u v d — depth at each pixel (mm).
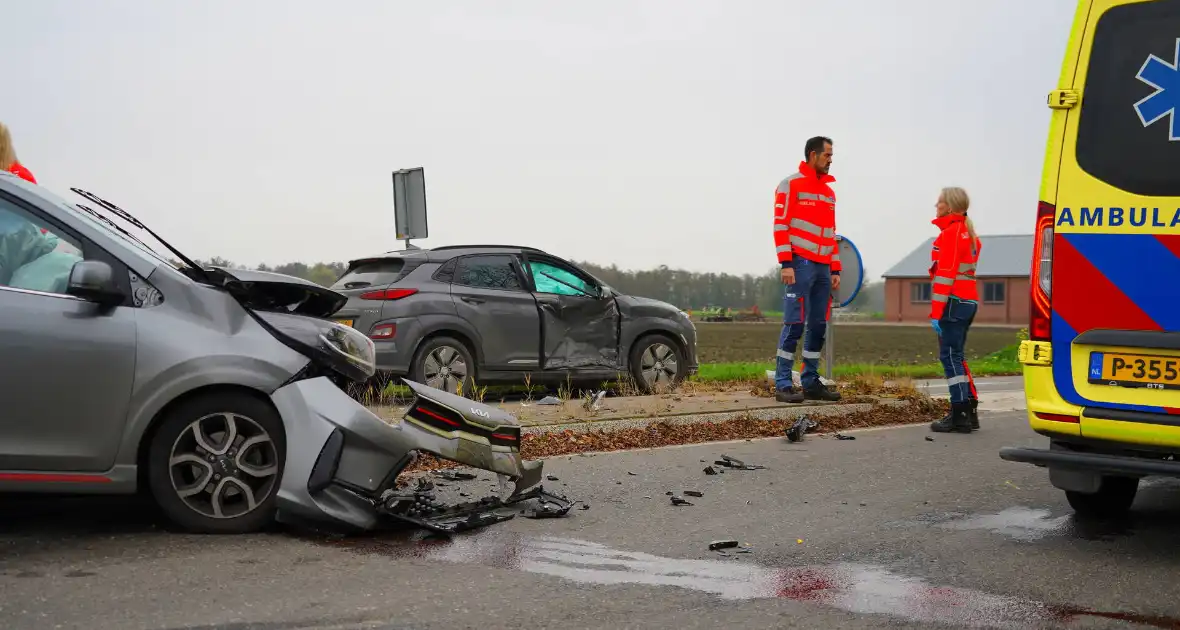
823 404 10727
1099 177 5363
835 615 4168
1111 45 5371
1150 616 4230
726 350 31188
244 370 5289
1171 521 6121
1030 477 7527
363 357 5715
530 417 9461
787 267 10578
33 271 5227
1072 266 5430
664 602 4309
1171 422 5125
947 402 11562
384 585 4469
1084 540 5598
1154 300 5195
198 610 4055
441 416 5715
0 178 5332
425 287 11078
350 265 11812
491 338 11367
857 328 63438
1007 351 27422
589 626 3965
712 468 7559
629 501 6520
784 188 10555
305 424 5312
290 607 4125
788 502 6555
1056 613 4254
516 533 5559
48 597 4172
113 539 5164
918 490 7004
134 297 5309
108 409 5152
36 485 5070
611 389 13117
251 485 5352
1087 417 5340
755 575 4777
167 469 5246
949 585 4660
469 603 4234
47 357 5066
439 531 5410
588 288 12266
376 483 5430
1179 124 5152
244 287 5512
